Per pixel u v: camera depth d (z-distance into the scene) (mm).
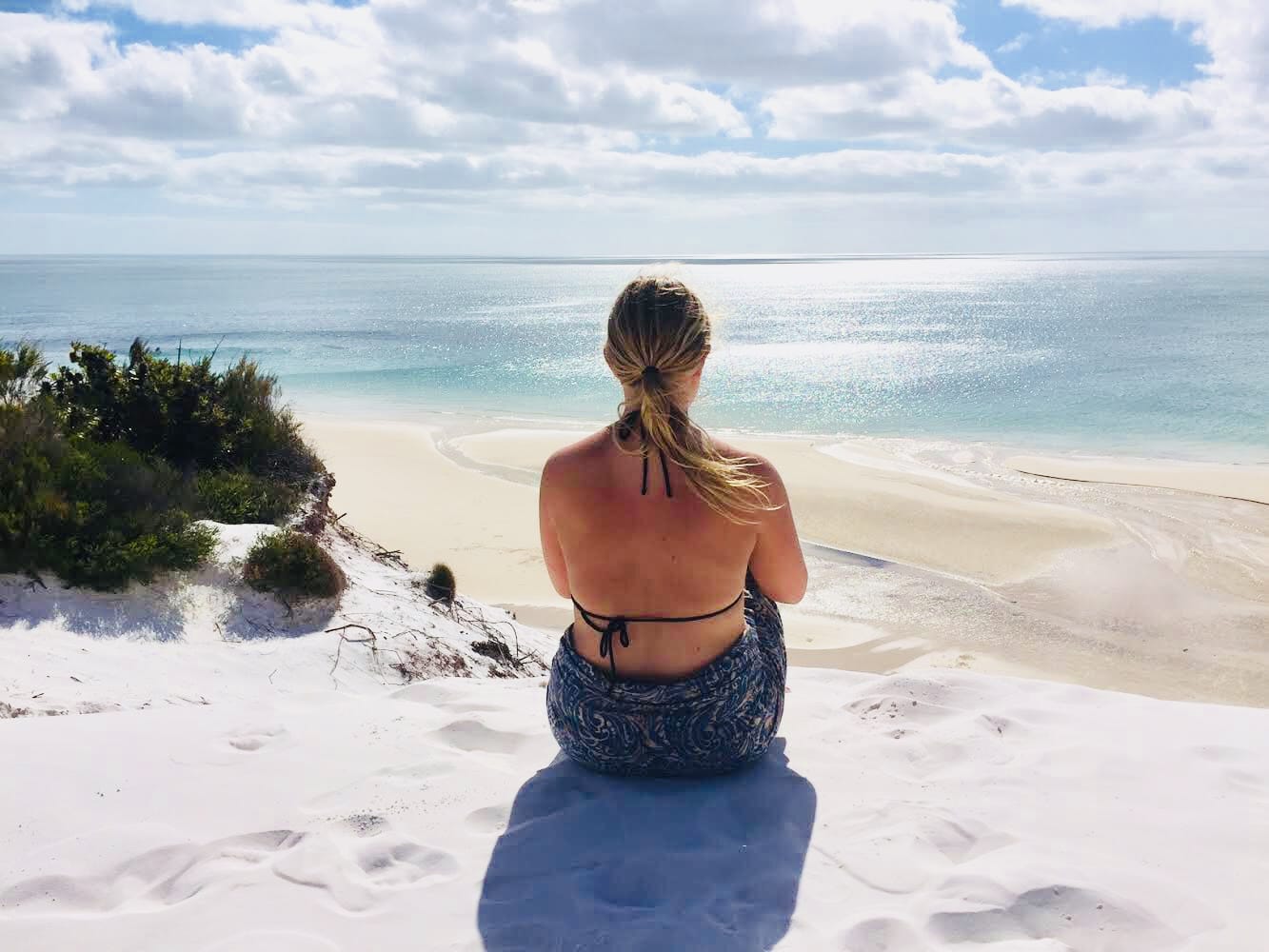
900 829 2564
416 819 2674
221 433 8820
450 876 2385
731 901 2275
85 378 8836
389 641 6926
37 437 7133
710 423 27859
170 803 2740
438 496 17938
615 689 2752
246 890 2312
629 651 2736
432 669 6879
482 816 2699
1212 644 11602
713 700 2738
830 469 20719
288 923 2182
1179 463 21547
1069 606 12773
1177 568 14180
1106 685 10539
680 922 2180
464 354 47906
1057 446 23703
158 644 6062
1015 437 25141
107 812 2680
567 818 2648
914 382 36469
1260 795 2762
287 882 2352
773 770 2971
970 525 16312
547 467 2752
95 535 6488
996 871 2332
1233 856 2412
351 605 7281
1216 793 2775
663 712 2746
